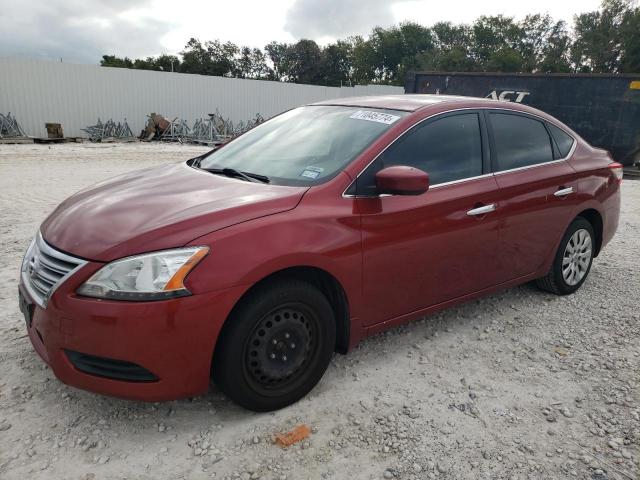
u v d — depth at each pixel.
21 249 5.37
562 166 4.32
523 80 15.17
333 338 3.02
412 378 3.26
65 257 2.53
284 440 2.62
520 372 3.37
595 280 5.13
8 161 12.53
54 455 2.48
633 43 54.66
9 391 2.95
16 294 4.21
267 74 72.62
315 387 3.11
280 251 2.62
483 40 69.69
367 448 2.61
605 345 3.76
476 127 3.78
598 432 2.79
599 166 4.69
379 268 3.10
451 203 3.41
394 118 3.45
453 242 3.46
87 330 2.38
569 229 4.46
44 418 2.74
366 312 3.13
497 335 3.88
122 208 2.81
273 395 2.81
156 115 20.97
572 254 4.58
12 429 2.64
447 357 3.54
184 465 2.46
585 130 14.30
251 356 2.68
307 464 2.49
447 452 2.61
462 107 3.75
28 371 3.14
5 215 6.85
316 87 26.28
